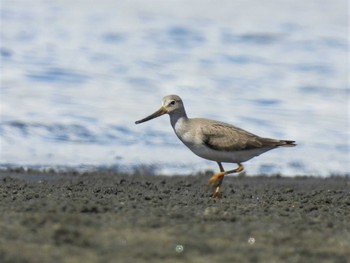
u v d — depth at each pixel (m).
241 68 24.17
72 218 8.56
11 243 7.62
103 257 7.33
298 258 7.64
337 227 9.20
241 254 7.67
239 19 31.05
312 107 20.45
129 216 9.16
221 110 19.77
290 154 16.98
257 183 14.21
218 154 12.04
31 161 15.45
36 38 26.42
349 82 22.94
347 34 29.22
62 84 21.44
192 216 9.36
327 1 35.59
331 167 16.20
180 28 28.92
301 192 12.91
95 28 28.36
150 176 14.56
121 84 21.80
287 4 34.72
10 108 18.83
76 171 14.78
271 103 20.64
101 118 18.62
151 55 25.20
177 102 12.34
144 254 7.48
